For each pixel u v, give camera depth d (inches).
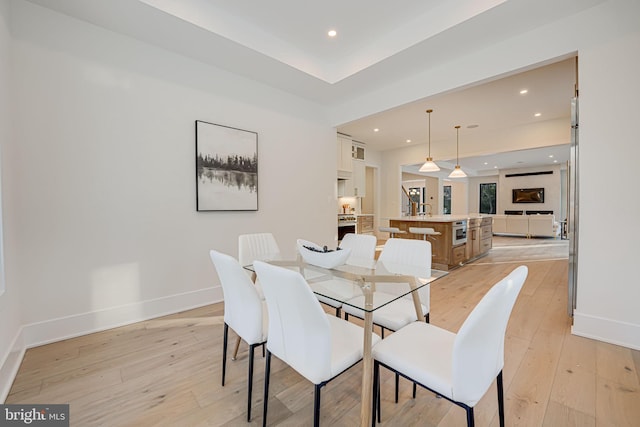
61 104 88.5
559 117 202.5
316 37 116.3
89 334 93.9
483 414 58.3
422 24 102.8
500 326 43.3
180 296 114.5
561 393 64.3
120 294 100.6
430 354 49.3
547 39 94.3
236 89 129.5
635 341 82.8
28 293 83.7
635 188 82.2
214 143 122.0
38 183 85.0
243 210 132.1
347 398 64.0
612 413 58.1
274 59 116.3
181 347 86.2
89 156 93.7
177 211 113.2
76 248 91.9
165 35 100.0
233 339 91.5
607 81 85.1
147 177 105.6
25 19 82.7
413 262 83.5
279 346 52.0
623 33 82.5
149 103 105.7
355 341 54.5
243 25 106.0
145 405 61.3
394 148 315.9
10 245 74.8
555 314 110.3
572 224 100.0
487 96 163.2
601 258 87.6
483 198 489.4
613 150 84.9
